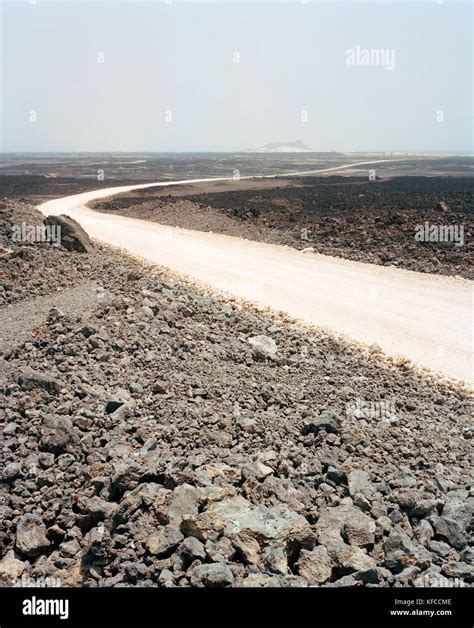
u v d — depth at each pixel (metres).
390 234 32.50
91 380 10.68
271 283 23.00
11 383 10.32
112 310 14.71
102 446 8.51
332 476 8.24
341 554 6.44
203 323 15.84
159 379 11.04
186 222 42.72
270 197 59.81
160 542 6.32
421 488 8.34
